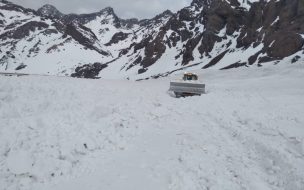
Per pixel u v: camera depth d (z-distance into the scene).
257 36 126.12
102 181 9.27
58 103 15.80
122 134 12.70
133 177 9.48
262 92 25.64
